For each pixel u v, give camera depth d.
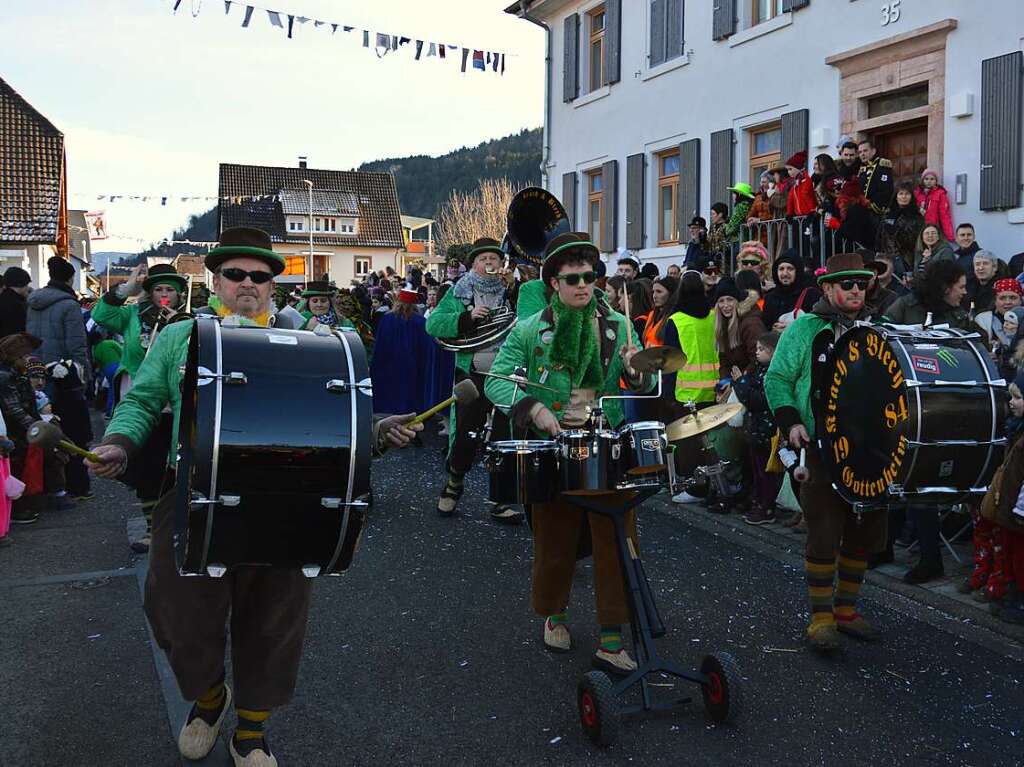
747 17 13.33
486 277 7.01
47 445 2.75
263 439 2.70
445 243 49.09
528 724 3.70
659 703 3.67
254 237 3.53
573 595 5.24
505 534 6.55
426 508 7.36
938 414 3.83
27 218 27.89
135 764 3.40
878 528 4.51
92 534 6.81
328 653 4.42
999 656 4.37
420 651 4.44
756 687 4.02
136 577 5.69
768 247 10.77
